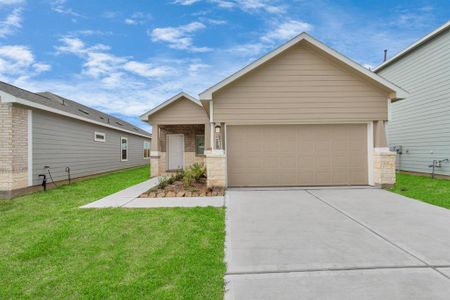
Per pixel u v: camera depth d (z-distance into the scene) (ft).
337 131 28.84
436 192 25.20
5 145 25.72
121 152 57.21
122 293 8.64
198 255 11.41
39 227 15.62
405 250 11.96
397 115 43.80
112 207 20.22
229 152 28.89
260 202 21.63
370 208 19.44
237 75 26.78
